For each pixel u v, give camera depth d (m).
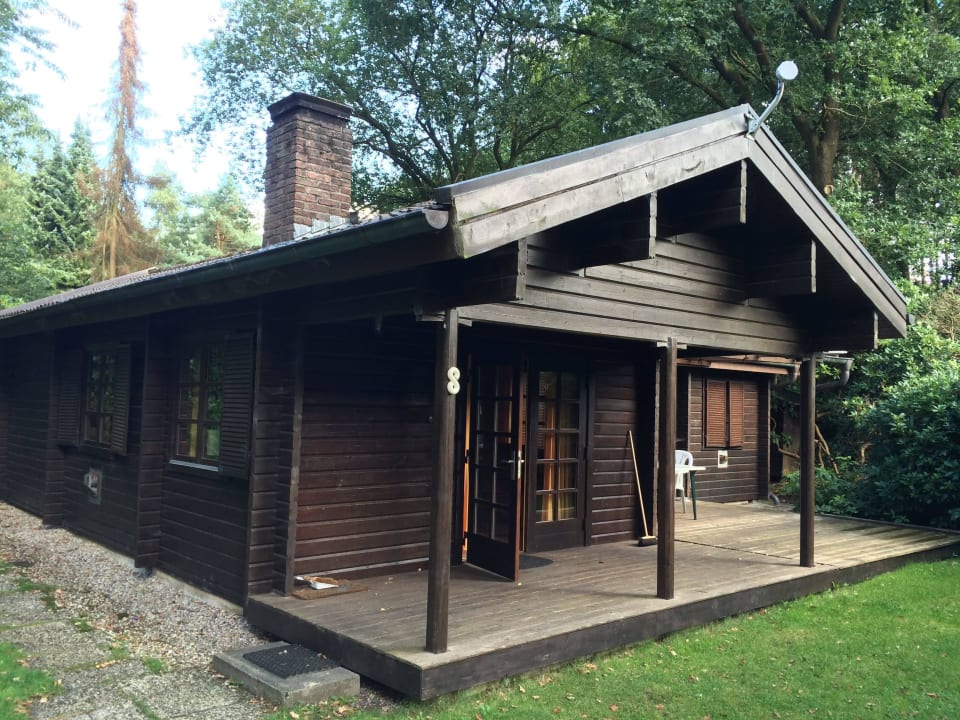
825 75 13.11
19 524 8.57
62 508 8.35
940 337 11.55
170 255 27.36
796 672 4.34
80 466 8.04
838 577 6.25
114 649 4.64
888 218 12.87
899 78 12.98
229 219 32.53
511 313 4.25
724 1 12.21
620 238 4.36
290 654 4.27
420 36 16.42
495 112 16.14
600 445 7.23
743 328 5.86
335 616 4.51
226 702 3.83
